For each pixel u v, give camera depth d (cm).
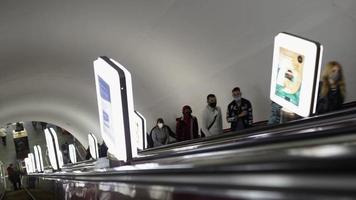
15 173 3944
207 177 200
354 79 820
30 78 1916
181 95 1517
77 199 612
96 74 536
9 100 2297
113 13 1234
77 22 1292
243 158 209
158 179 262
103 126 550
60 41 1441
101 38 1412
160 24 1224
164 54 1373
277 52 636
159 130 1435
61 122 3044
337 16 809
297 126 475
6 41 1351
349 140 318
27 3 1116
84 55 1590
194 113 1502
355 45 798
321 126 395
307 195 128
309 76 569
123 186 337
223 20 1070
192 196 201
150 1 1139
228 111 984
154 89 1620
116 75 463
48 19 1244
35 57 1598
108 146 541
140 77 1602
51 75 1916
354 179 121
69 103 2477
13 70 1725
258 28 1016
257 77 1142
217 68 1259
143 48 1398
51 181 1272
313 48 560
